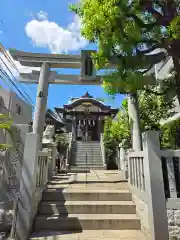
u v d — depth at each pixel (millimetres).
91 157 13320
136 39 3105
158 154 3297
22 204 3324
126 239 3205
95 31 3242
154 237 2936
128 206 4070
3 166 3449
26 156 3539
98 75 5758
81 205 4043
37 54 6859
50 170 6094
